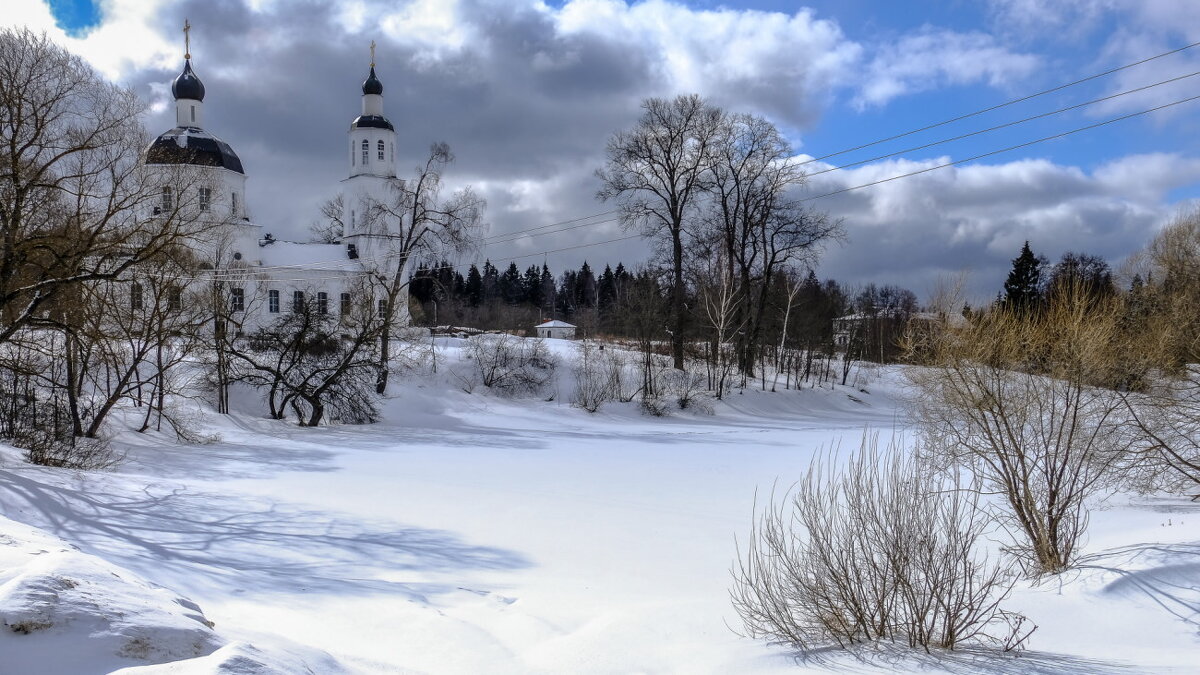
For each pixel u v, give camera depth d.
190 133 60.38
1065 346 10.14
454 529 13.18
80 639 3.36
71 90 19.59
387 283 39.84
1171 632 6.46
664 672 5.96
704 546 12.05
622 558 11.23
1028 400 10.05
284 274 61.56
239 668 3.20
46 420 23.34
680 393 46.22
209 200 29.20
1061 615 7.14
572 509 15.23
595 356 49.00
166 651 3.49
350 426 35.44
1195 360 13.31
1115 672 5.38
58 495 13.23
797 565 7.25
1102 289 12.10
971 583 6.50
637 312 48.31
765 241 51.69
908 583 6.45
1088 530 10.53
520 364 46.50
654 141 48.81
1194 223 23.95
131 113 20.98
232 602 7.95
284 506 14.88
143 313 27.17
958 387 10.82
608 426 38.97
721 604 8.12
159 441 25.77
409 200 38.44
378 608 8.06
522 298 139.25
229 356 34.72
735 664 6.02
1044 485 9.70
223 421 31.58
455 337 65.69
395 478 19.48
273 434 30.47
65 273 19.00
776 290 59.81
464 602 8.65
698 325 53.22
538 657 6.42
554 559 11.16
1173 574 7.48
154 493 15.12
